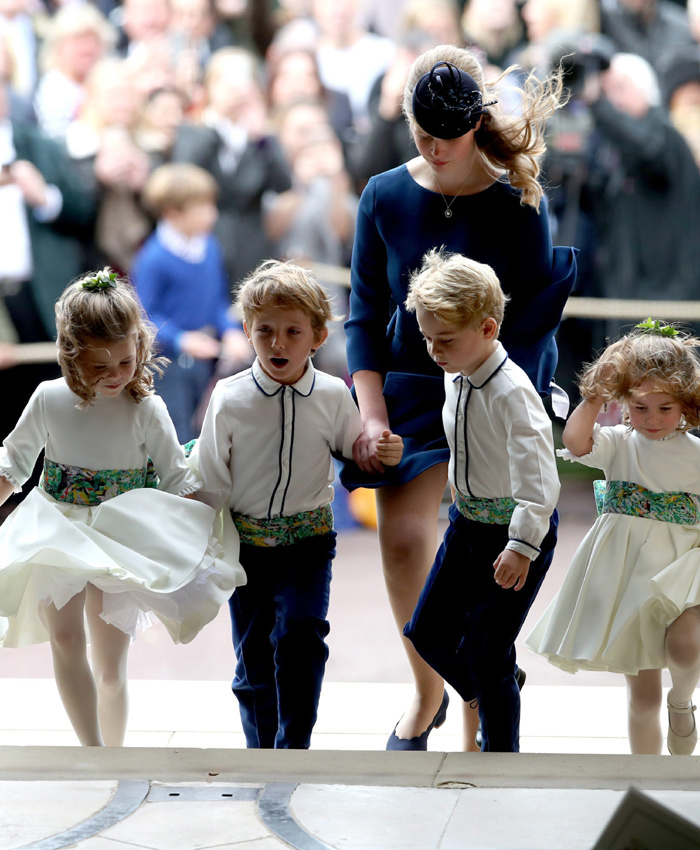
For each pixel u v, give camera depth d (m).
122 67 24.64
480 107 9.89
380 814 7.61
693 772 8.29
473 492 9.74
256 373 10.14
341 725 11.90
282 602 10.02
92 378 9.63
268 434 10.05
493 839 7.25
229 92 24.72
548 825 7.46
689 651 9.62
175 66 24.77
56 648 9.67
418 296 9.21
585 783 8.12
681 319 25.20
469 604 9.95
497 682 9.57
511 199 10.53
